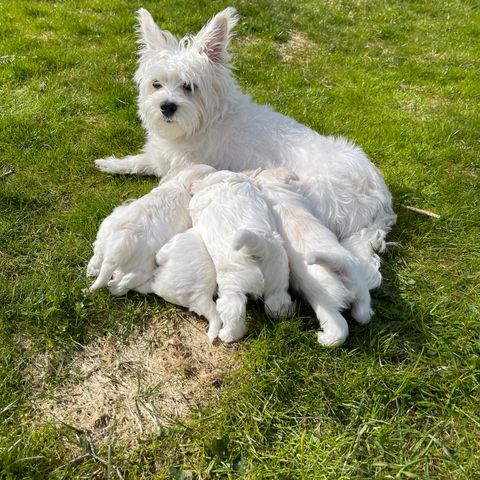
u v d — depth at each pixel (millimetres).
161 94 559
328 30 1158
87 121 723
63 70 834
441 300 483
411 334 447
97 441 362
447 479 348
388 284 501
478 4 1463
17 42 889
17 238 517
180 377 408
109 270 435
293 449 356
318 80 933
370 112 834
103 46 921
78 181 611
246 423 370
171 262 433
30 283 462
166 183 505
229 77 594
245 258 409
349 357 419
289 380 397
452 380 405
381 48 1118
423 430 373
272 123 571
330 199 501
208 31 568
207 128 582
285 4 1245
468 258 540
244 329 427
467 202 624
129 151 676
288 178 496
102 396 391
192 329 447
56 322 430
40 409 376
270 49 1015
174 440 362
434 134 769
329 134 751
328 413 382
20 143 653
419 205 622
